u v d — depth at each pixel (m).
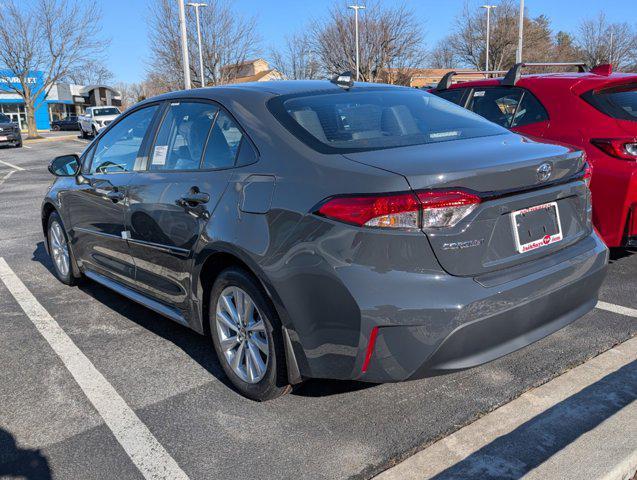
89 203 4.41
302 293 2.60
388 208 2.39
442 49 53.78
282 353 2.84
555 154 2.86
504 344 2.62
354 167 2.57
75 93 69.19
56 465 2.63
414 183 2.41
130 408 3.08
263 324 2.91
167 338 3.99
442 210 2.42
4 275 5.67
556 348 3.49
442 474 2.42
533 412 2.82
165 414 3.01
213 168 3.22
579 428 2.67
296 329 2.67
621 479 2.38
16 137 30.47
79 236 4.71
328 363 2.61
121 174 4.04
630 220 4.33
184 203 3.28
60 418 3.01
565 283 2.79
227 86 3.55
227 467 2.56
